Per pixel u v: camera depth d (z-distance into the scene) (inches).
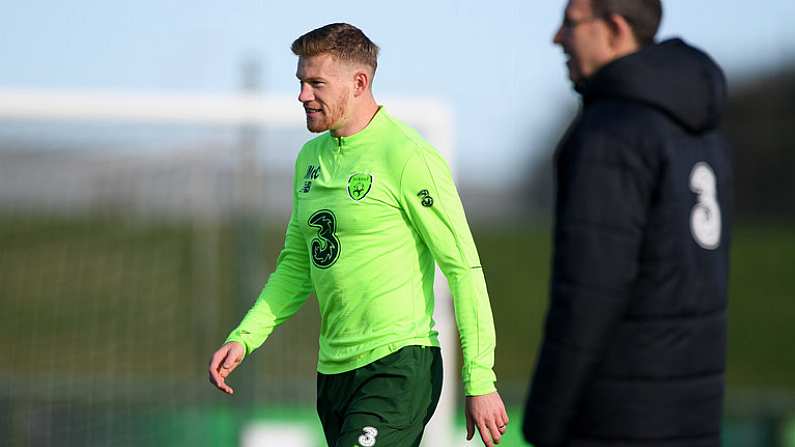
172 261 965.2
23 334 958.4
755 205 4623.5
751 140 4532.5
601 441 377.1
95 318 963.3
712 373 389.1
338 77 503.2
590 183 365.7
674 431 377.4
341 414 526.6
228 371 538.3
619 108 374.0
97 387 931.3
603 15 386.9
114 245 961.5
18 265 954.7
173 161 941.8
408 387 502.9
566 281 364.8
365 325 509.7
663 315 374.3
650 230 372.2
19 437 922.7
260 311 546.6
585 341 361.7
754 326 3993.6
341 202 506.6
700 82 382.9
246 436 901.2
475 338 491.2
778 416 973.8
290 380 912.3
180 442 919.0
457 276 493.7
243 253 938.7
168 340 968.9
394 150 499.5
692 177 382.0
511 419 920.9
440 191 494.0
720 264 396.5
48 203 944.9
